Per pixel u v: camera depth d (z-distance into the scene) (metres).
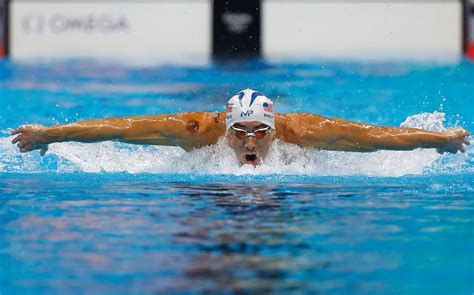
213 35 44.53
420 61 40.06
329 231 11.92
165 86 33.69
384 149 18.16
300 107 28.39
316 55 43.56
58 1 44.50
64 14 44.56
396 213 13.29
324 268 9.94
